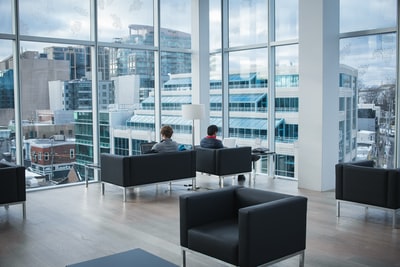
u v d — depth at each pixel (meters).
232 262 3.74
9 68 7.69
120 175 7.03
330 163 7.69
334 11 7.53
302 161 7.83
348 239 5.07
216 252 3.86
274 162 9.19
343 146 8.07
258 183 8.41
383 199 5.58
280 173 9.13
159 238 5.19
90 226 5.69
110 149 8.94
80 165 8.62
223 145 8.98
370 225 5.61
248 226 3.63
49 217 6.13
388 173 5.53
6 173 5.93
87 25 8.50
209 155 8.04
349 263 4.35
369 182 5.70
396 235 5.21
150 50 9.39
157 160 7.32
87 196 7.43
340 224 5.66
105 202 6.99
